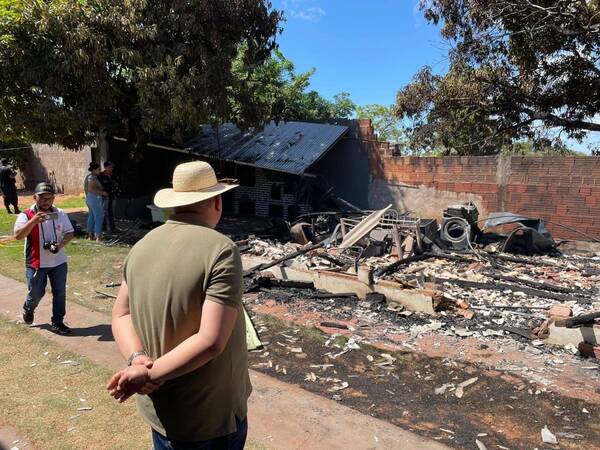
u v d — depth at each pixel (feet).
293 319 20.10
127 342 6.14
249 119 43.21
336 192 50.44
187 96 35.55
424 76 49.21
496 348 16.99
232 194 56.49
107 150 49.39
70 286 24.84
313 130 50.90
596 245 35.17
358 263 27.35
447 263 30.25
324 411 12.42
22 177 86.33
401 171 45.88
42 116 34.53
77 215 52.21
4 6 33.99
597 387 14.01
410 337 18.07
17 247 34.09
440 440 11.32
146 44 36.50
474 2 43.24
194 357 5.29
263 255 30.45
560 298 22.34
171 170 56.54
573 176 36.58
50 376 14.14
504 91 49.78
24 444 10.69
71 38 32.91
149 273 5.95
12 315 19.66
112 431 11.24
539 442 11.30
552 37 44.60
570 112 50.03
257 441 10.94
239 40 41.32
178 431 5.89
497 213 36.68
